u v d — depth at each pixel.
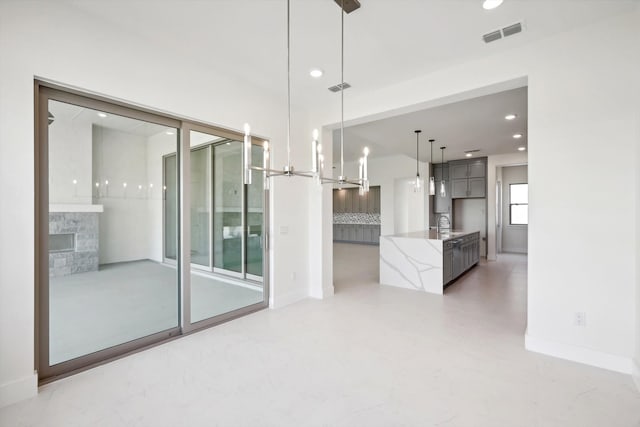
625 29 2.29
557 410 1.86
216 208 3.43
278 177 3.90
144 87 2.61
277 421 1.77
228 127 3.29
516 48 2.73
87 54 2.27
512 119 4.70
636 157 2.25
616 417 1.79
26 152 2.00
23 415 1.82
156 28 2.46
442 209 8.44
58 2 2.13
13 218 1.95
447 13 2.26
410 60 2.96
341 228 12.03
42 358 2.21
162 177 2.97
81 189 2.45
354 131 5.44
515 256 8.20
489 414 1.83
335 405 1.92
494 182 7.49
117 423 1.76
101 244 2.58
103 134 2.57
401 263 4.99
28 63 2.00
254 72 3.24
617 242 2.33
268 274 3.90
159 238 2.95
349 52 2.82
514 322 3.37
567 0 2.12
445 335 3.01
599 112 2.38
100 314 2.58
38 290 2.18
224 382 2.18
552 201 2.56
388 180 9.33
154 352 2.66
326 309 3.82
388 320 3.43
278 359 2.53
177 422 1.77
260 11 2.24
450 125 5.04
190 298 3.12
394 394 2.03
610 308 2.36
